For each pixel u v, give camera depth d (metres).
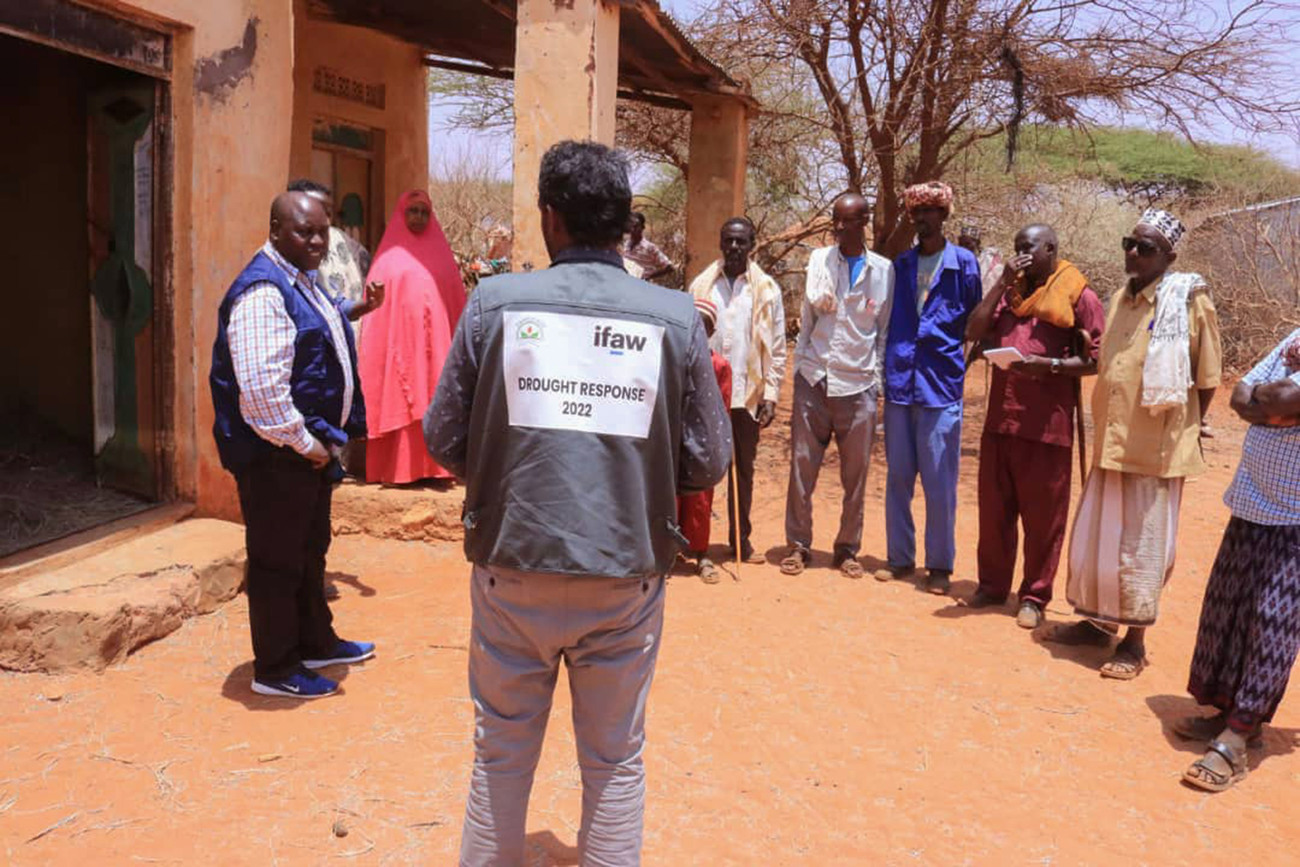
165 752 3.77
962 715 4.42
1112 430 4.73
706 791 3.71
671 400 2.52
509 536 2.45
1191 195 18.77
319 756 3.79
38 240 6.83
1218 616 4.15
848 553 6.43
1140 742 4.24
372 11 8.72
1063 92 9.07
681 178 17.03
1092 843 3.49
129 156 5.69
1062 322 5.23
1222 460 10.31
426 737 3.96
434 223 6.63
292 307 3.99
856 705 4.48
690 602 5.70
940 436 5.89
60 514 5.59
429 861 3.18
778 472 9.60
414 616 5.25
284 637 4.20
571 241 2.55
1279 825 3.65
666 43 8.14
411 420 6.38
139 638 4.61
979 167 14.17
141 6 5.14
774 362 6.30
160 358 5.74
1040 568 5.51
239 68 5.89
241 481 4.06
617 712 2.62
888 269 6.08
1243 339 15.40
